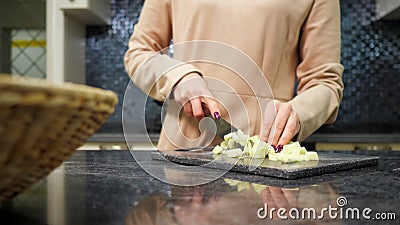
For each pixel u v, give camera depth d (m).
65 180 0.55
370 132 1.75
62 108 0.31
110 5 2.08
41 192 0.47
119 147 1.65
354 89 1.99
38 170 0.36
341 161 0.70
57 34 1.75
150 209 0.39
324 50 1.12
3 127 0.28
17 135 0.29
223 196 0.45
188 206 0.40
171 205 0.40
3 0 2.00
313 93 1.02
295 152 0.72
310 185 0.53
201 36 1.10
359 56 1.98
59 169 0.66
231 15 1.10
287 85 1.17
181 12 1.14
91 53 2.09
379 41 1.97
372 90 1.98
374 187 0.52
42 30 2.01
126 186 0.51
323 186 0.52
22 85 0.27
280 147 0.75
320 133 1.71
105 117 0.39
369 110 1.98
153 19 1.19
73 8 1.74
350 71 1.99
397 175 0.63
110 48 2.09
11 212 0.38
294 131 0.85
